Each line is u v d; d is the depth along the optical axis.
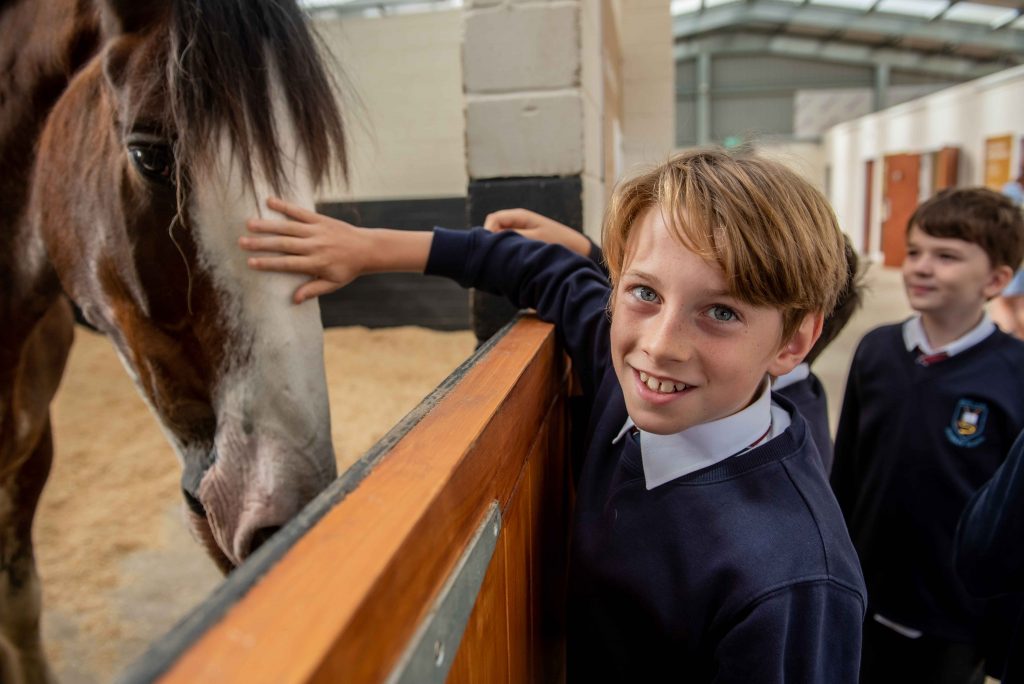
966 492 1.07
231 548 0.85
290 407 0.82
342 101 1.00
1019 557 0.69
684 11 12.42
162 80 0.78
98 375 3.91
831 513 0.57
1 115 0.99
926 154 9.92
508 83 1.36
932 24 11.41
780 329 0.55
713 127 14.62
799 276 0.52
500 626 0.54
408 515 0.32
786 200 0.53
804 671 0.50
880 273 9.54
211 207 0.80
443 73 4.89
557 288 0.93
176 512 2.34
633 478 0.64
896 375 1.16
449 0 4.88
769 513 0.56
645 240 0.55
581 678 0.67
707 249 0.51
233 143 0.77
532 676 0.73
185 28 0.76
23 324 1.12
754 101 14.45
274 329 0.82
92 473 2.62
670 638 0.58
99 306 0.96
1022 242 1.09
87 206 0.89
